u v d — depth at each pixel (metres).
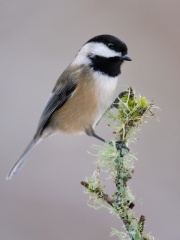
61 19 10.18
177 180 8.07
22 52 9.89
